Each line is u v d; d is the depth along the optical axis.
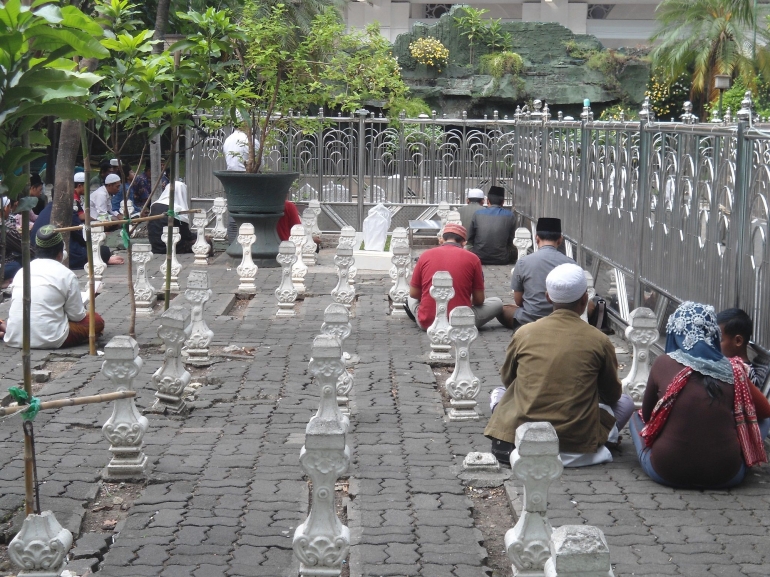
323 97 15.65
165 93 9.33
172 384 7.06
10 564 4.64
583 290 6.00
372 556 4.64
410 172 19.12
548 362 5.89
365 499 5.42
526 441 3.84
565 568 2.93
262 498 5.44
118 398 4.92
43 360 8.62
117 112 8.58
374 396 7.66
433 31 28.86
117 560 4.61
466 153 19.02
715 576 4.43
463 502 5.39
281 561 4.64
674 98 29.80
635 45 31.78
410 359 8.95
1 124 4.00
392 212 19.03
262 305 11.82
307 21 19.47
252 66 14.87
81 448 6.33
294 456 6.20
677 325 5.66
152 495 5.49
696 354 5.54
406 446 6.43
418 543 4.81
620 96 28.55
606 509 5.27
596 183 11.48
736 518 5.15
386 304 11.87
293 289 11.09
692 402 5.47
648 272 9.20
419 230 17.53
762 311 6.45
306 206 19.02
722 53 27.70
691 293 7.94
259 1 17.16
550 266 9.61
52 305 9.02
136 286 11.07
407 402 7.51
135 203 17.92
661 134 8.84
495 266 15.42
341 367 6.10
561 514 5.20
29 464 4.59
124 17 8.85
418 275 10.15
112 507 5.41
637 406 6.92
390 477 5.79
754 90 27.64
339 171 19.11
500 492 5.66
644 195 9.35
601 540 2.96
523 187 17.20
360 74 16.06
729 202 7.06
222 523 5.08
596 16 32.31
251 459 6.14
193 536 4.91
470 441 6.55
